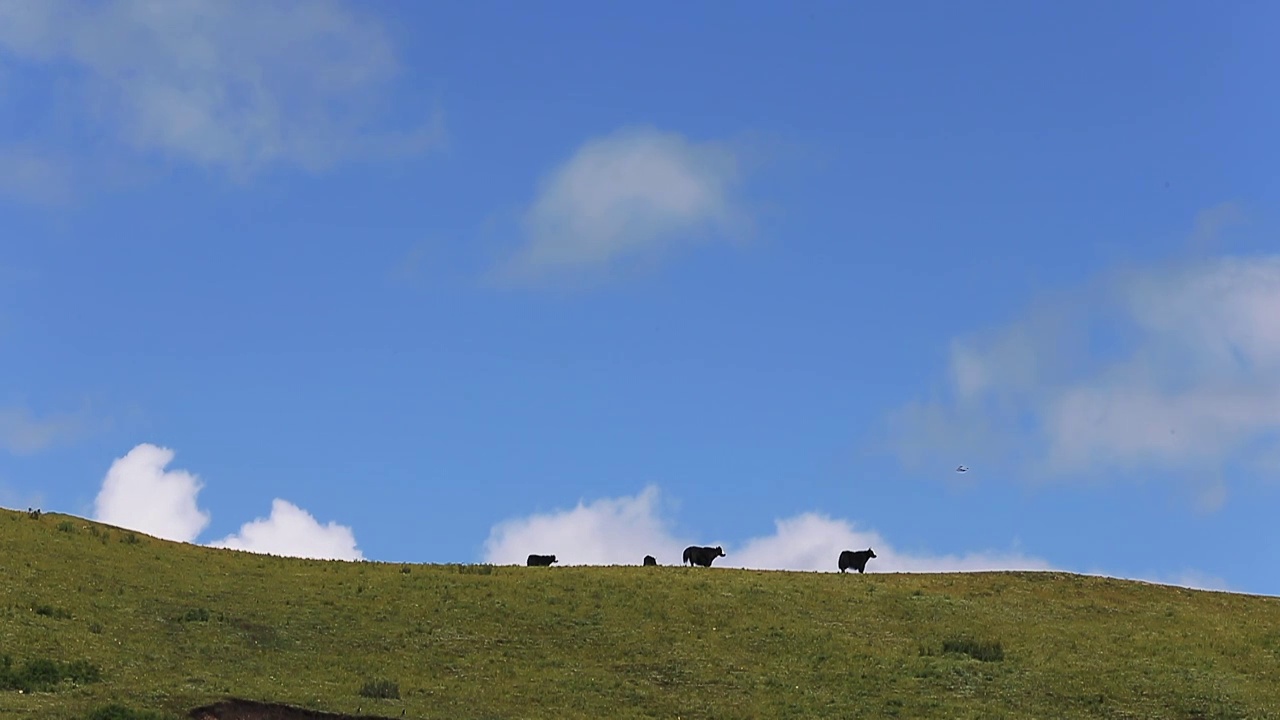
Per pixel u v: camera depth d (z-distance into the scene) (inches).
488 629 2269.9
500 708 1802.4
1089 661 2224.4
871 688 2032.5
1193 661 2241.6
